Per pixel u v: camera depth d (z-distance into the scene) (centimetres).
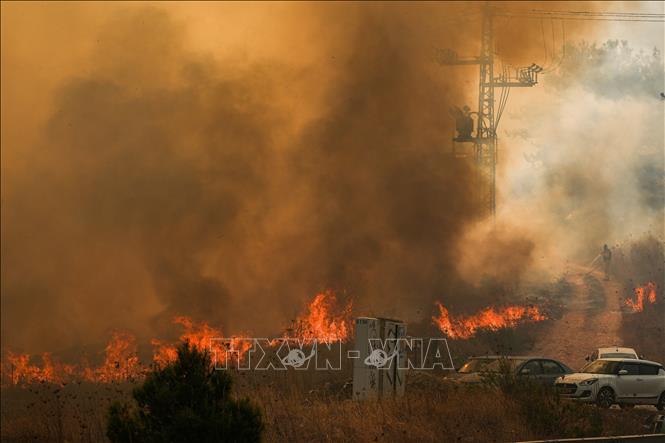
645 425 6919
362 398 7288
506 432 6088
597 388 8244
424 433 5803
